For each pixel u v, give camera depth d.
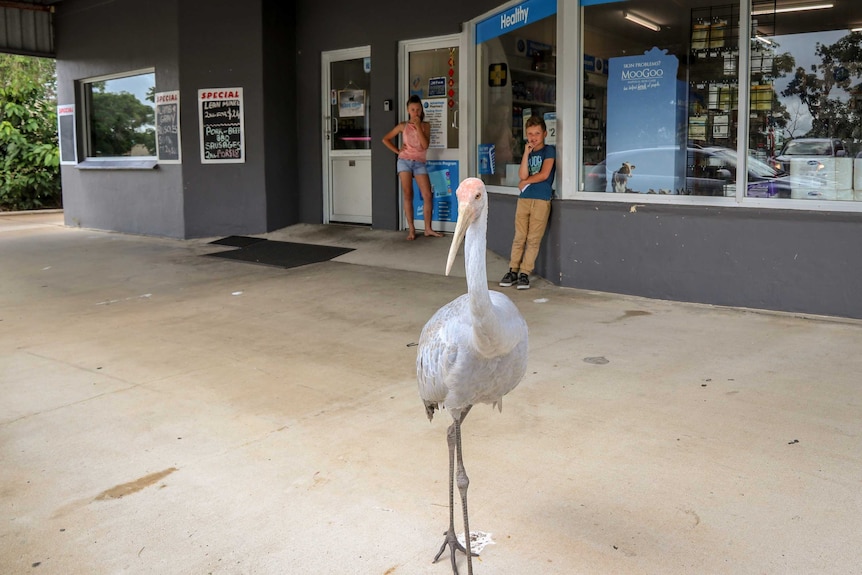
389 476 3.67
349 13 11.02
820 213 6.29
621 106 7.37
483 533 3.15
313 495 3.50
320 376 5.18
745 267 6.68
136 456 3.96
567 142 7.64
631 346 5.66
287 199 11.90
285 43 11.61
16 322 6.84
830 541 3.00
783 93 6.59
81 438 4.20
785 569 2.83
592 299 7.27
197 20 11.52
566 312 6.76
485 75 9.45
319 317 6.84
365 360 5.52
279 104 11.62
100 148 13.70
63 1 13.36
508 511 3.31
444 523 3.24
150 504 3.46
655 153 7.24
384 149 10.86
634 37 7.19
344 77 11.45
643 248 7.21
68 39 13.52
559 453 3.86
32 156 18.05
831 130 6.41
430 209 10.32
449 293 7.67
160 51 11.89
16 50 13.34
